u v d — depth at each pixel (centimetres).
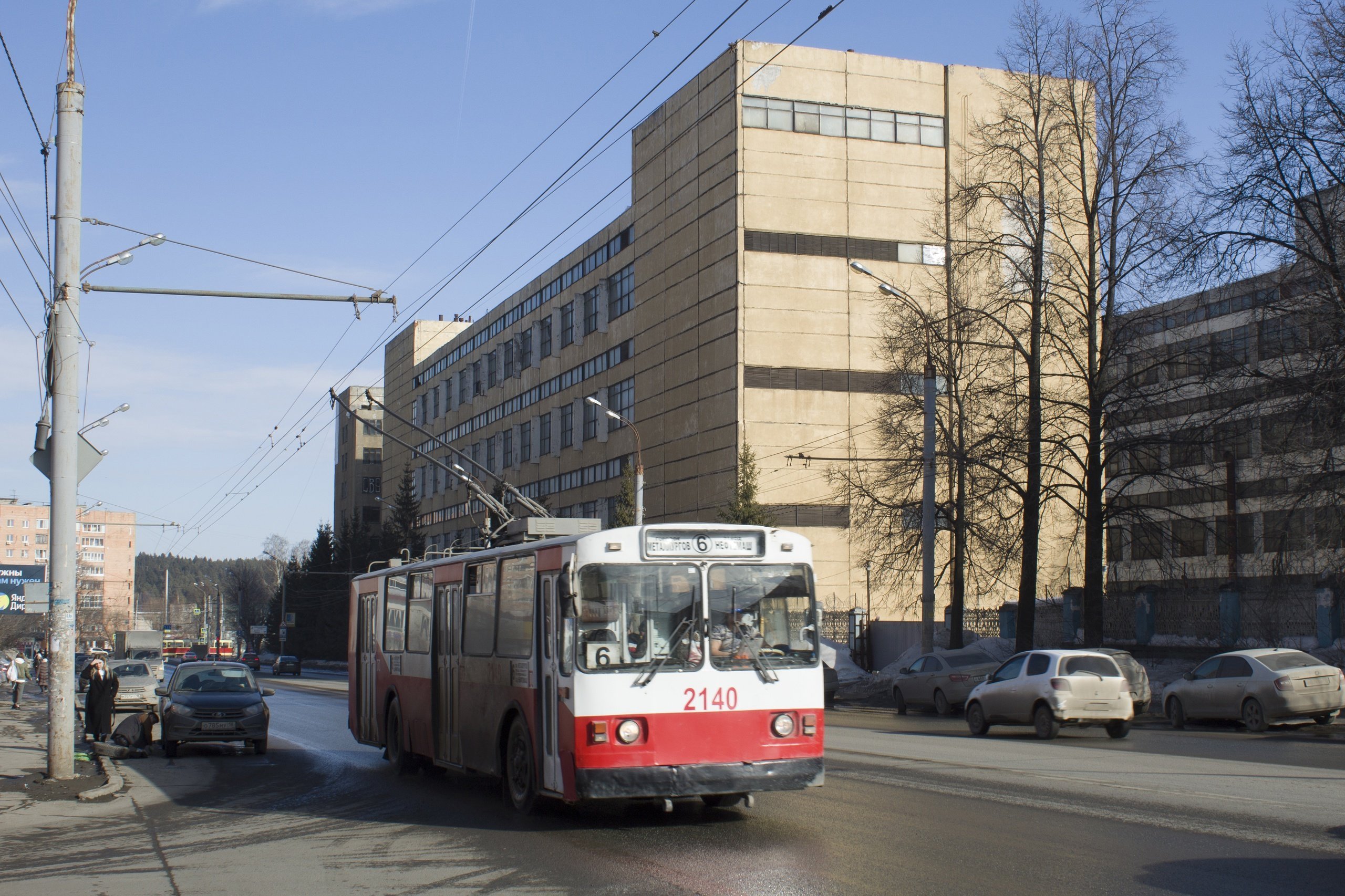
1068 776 1394
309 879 891
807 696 1097
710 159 5847
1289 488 2733
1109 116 3070
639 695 1048
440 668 1488
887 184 5781
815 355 5609
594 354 7012
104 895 847
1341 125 2566
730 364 5575
